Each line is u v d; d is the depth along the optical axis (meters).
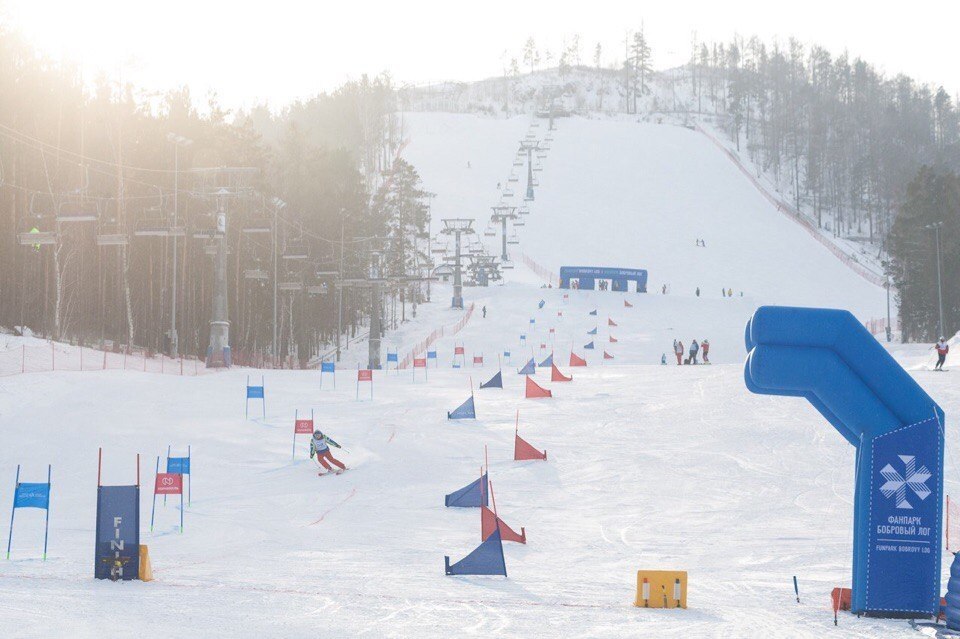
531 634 17.20
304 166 189.75
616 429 62.34
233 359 132.38
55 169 116.88
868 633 17.73
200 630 16.92
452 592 22.03
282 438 58.72
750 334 20.45
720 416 65.25
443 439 59.19
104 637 16.02
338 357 151.75
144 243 127.88
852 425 20.33
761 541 31.91
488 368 113.62
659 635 17.25
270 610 19.09
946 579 23.88
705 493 42.50
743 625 18.30
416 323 184.38
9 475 47.59
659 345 148.50
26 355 82.69
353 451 55.38
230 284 141.50
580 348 146.12
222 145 143.38
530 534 33.94
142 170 126.81
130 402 66.62
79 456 52.16
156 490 34.19
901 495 19.78
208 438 57.78
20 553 27.78
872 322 195.00
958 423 54.44
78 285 118.25
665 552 29.98
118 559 22.67
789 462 49.34
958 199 167.12
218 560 27.44
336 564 26.95
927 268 161.25
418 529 35.34
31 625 16.73
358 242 173.38
